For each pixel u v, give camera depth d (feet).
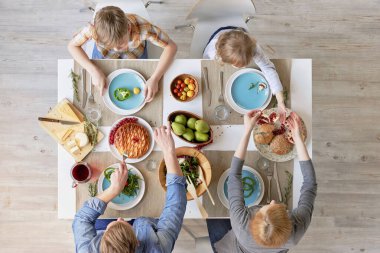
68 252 8.13
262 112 5.61
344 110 8.46
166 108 5.77
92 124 5.67
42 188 8.18
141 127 5.61
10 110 8.24
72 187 5.56
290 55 8.48
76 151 5.57
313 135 8.41
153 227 4.95
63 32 8.32
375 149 8.45
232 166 5.33
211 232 6.31
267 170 5.67
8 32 8.29
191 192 5.39
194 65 5.83
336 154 8.41
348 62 8.52
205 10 6.54
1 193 8.15
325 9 8.54
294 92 5.84
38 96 8.27
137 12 6.74
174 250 8.13
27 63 8.28
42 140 8.23
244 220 5.05
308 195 5.25
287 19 8.51
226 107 5.77
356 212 8.35
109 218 5.55
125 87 5.77
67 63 5.78
